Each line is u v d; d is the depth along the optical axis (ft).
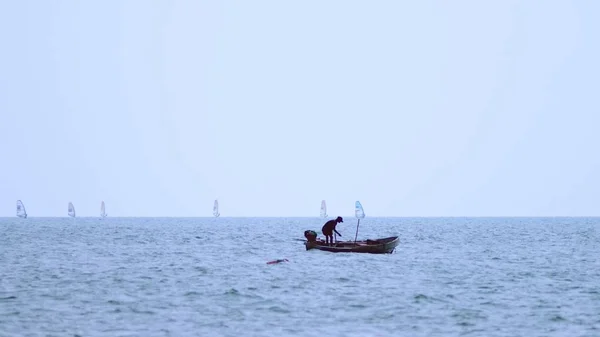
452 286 305.32
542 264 417.28
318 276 339.16
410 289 294.25
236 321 223.10
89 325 215.92
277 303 256.32
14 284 306.96
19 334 202.69
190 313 236.22
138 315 232.53
